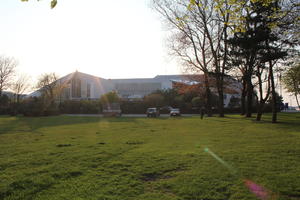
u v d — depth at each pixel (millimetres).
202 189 4332
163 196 4070
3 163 6488
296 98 41000
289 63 20078
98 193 4227
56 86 51812
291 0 11820
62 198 4035
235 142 9469
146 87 70438
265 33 17594
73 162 6473
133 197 4043
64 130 16031
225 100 64250
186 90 38812
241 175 5043
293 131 12711
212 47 27984
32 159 6930
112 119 29562
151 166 5863
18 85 48094
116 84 72500
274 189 4246
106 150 8125
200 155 7016
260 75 21609
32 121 26516
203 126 17281
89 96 68875
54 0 4371
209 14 26984
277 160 6254
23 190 4441
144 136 12070
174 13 27500
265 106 44156
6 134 13961
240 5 7348
